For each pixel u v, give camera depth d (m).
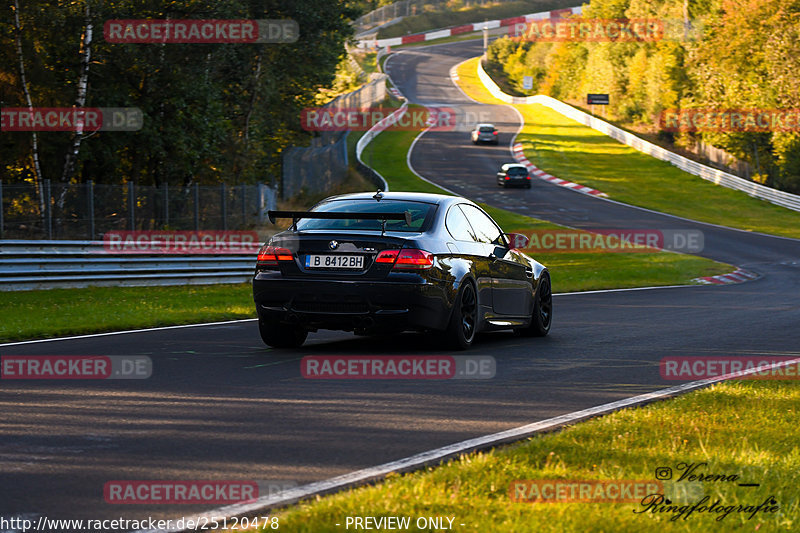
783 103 140.62
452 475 10.47
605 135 180.12
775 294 46.59
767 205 122.31
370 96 187.62
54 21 55.03
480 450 12.27
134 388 17.08
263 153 83.25
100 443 12.70
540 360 21.31
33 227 49.12
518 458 11.46
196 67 63.66
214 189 59.84
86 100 61.06
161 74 62.12
